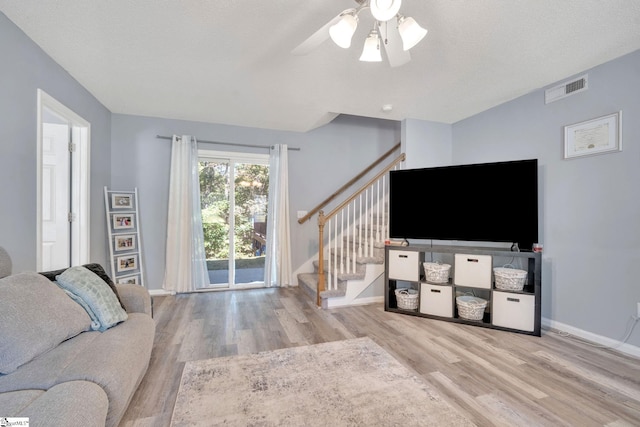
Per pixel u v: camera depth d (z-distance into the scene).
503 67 2.54
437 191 3.25
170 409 1.61
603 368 2.07
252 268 4.39
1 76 1.85
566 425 1.51
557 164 2.82
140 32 2.06
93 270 2.01
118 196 3.62
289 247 4.32
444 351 2.32
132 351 1.54
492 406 1.65
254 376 1.91
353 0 1.72
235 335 2.60
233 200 4.25
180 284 3.89
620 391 1.80
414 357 2.22
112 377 1.27
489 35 2.07
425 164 3.98
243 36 2.11
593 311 2.52
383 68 2.57
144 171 3.86
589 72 2.56
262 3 1.76
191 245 3.95
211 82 2.86
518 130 3.20
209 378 1.89
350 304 3.49
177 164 3.89
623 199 2.34
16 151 1.99
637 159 2.26
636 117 2.27
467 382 1.88
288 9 1.81
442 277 3.06
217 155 4.13
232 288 4.18
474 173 3.08
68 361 1.32
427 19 1.89
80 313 1.60
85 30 2.03
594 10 1.81
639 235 2.25
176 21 1.94
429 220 3.28
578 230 2.64
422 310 3.11
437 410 1.59
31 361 1.28
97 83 2.87
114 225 3.56
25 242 2.07
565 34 2.06
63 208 2.83
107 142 3.60
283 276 4.27
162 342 2.45
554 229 2.83
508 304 2.73
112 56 2.38
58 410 0.98
